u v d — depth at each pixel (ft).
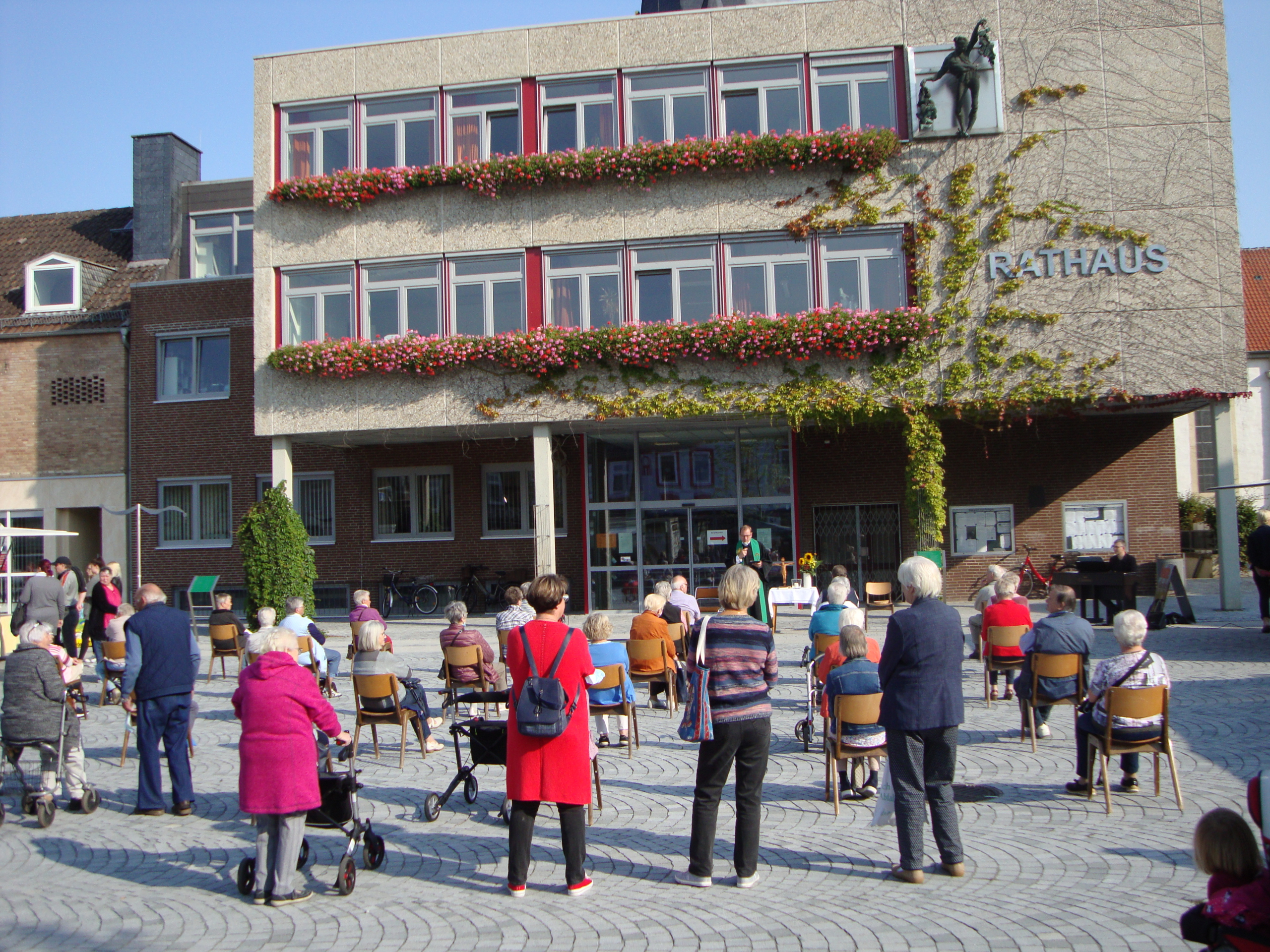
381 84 69.00
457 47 68.39
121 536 83.71
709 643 19.39
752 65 65.67
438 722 37.11
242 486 81.51
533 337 63.67
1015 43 62.85
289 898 19.12
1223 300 60.70
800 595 55.01
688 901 18.60
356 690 30.60
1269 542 54.19
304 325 68.69
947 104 62.59
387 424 66.23
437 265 67.46
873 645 26.14
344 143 69.51
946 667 19.39
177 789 26.37
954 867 19.61
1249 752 29.07
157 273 89.76
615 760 31.30
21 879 21.25
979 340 61.77
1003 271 61.93
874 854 21.22
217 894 19.94
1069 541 75.15
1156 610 57.72
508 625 39.22
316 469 81.00
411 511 80.33
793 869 20.42
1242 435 114.11
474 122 68.23
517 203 66.69
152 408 82.99
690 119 66.23
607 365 63.82
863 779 27.81
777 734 34.30
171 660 26.37
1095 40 62.18
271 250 68.95
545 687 18.85
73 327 85.30
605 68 66.90
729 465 75.46
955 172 62.44
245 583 67.56
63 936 17.79
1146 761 28.66
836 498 76.64
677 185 65.05
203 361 83.10
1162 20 61.93
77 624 55.36
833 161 63.21
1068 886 18.79
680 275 65.10
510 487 79.25
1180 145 61.41
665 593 43.70
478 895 19.29
